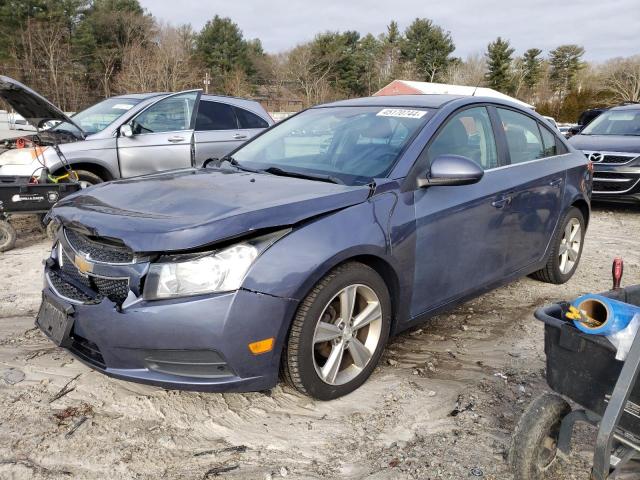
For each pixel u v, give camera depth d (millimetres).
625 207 9680
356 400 3189
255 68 60375
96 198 3277
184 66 44125
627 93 68812
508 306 4695
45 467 2596
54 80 40812
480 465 2660
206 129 8047
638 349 1942
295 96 55469
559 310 2377
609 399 2053
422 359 3711
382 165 3523
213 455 2719
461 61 76688
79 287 2980
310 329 2900
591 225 8117
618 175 8656
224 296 2664
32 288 4941
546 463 2391
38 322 3189
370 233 3092
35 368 3479
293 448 2781
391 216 3242
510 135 4414
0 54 41812
